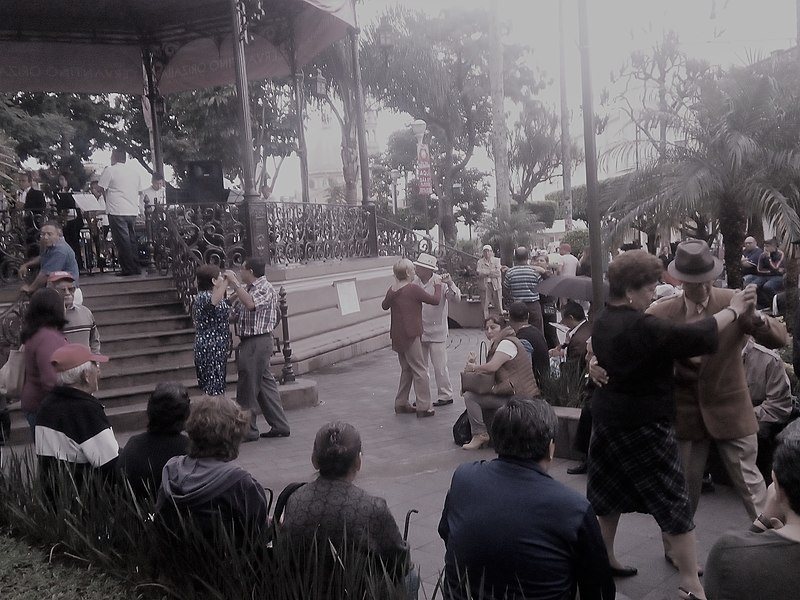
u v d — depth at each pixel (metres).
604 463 3.80
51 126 20.58
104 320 9.98
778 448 2.19
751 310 3.60
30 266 8.39
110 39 15.08
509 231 21.86
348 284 13.56
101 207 13.19
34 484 4.36
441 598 3.89
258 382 7.59
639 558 4.38
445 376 9.07
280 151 24.75
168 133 24.72
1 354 7.98
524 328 7.25
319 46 14.21
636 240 9.59
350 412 8.91
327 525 2.99
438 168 35.66
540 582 2.63
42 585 3.68
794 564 2.07
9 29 14.17
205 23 14.77
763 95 7.93
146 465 3.85
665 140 8.77
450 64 32.12
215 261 10.84
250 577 3.04
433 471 6.30
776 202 7.61
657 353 3.50
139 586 3.53
